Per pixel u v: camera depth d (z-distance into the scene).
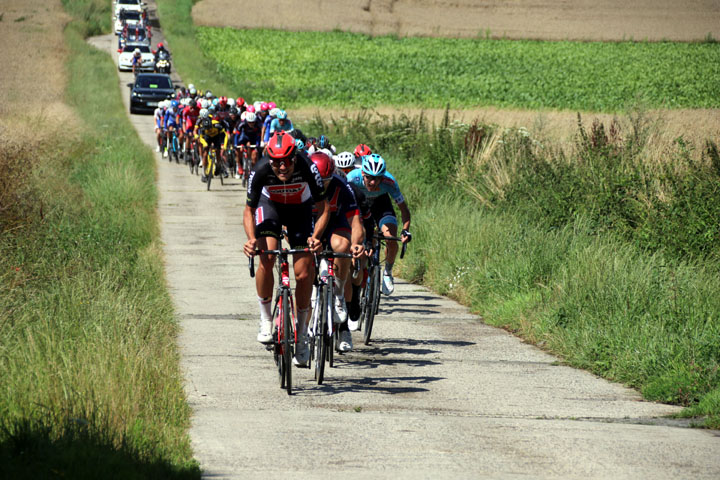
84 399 17.59
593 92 162.88
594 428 20.25
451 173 64.38
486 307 37.22
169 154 93.94
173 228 57.38
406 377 25.94
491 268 40.06
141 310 28.92
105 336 23.34
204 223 59.66
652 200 43.59
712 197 41.56
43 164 61.25
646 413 22.75
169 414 19.19
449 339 32.28
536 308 34.12
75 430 15.57
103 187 61.22
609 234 41.75
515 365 28.31
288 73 193.75
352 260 26.30
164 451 16.08
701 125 73.31
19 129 77.75
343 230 26.00
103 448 14.92
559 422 21.00
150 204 63.00
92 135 92.69
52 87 147.12
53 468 13.66
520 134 65.50
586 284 33.12
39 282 30.80
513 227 45.25
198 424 19.33
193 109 86.31
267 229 23.22
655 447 18.19
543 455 17.33
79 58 185.38
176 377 22.86
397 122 89.69
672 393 24.05
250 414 20.58
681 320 28.52
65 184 58.78
